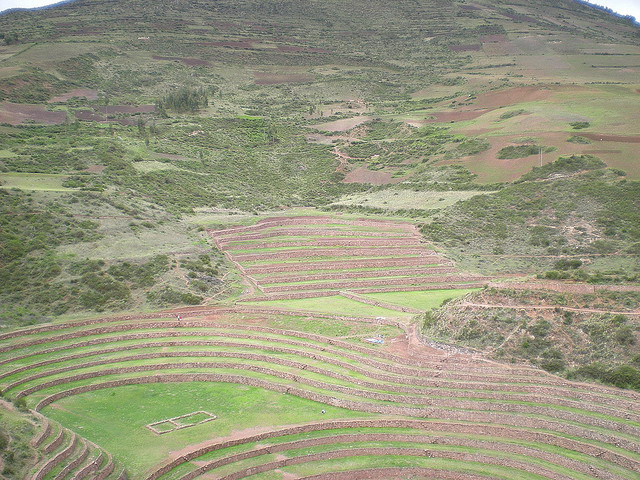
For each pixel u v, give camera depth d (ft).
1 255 298.97
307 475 175.52
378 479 175.73
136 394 223.92
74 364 240.73
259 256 369.91
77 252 317.22
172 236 367.66
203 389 228.63
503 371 215.72
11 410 187.32
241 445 188.34
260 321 285.02
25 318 270.46
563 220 399.03
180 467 175.01
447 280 345.51
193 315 290.97
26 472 155.43
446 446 187.42
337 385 221.05
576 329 219.00
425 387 211.82
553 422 188.85
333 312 291.79
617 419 185.88
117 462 173.88
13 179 384.68
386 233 412.16
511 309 234.58
